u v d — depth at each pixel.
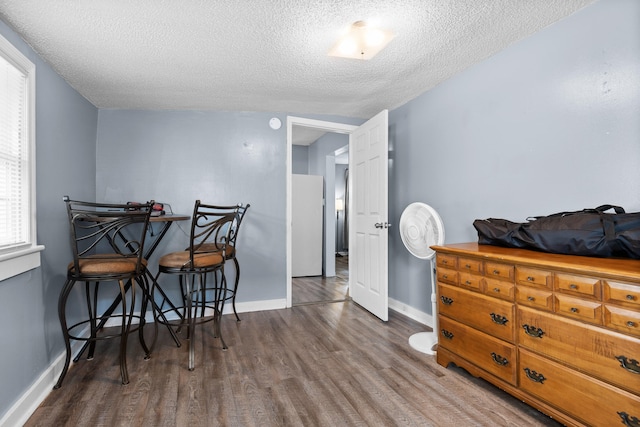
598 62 1.66
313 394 1.78
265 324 2.91
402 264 3.22
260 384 1.88
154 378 1.95
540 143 1.93
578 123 1.75
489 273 1.72
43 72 2.03
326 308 3.41
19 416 1.54
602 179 1.65
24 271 1.66
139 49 1.98
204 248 2.72
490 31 1.91
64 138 2.31
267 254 3.38
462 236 2.49
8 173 1.66
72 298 2.32
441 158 2.69
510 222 1.96
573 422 1.34
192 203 3.18
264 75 2.43
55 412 1.62
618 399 1.20
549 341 1.43
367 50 2.01
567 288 1.36
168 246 3.10
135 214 1.91
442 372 2.02
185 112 3.19
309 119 3.49
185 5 1.57
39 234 1.90
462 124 2.47
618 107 1.59
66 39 1.83
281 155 3.43
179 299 3.10
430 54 2.18
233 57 2.13
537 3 1.65
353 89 2.76
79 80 2.38
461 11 1.70
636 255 1.36
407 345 2.43
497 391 1.80
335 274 5.39
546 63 1.89
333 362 2.16
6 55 1.59
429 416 1.59
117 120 3.04
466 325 1.88
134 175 3.06
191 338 2.10
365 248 3.31
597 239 1.44
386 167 2.90
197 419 1.56
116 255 2.08
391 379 1.94
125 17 1.65
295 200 5.20
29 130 1.79
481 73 2.30
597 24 1.66
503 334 1.64
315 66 2.30
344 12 1.67
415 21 1.78
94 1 1.52
